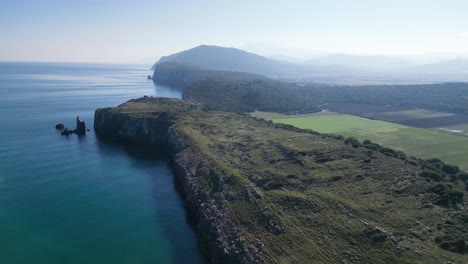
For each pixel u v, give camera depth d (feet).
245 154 289.33
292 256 154.40
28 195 258.98
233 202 208.44
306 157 260.42
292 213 184.34
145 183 291.58
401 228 157.07
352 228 162.50
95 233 207.82
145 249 191.83
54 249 190.08
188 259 183.32
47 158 349.61
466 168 299.58
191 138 351.67
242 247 169.07
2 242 195.52
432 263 132.16
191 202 239.71
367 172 222.28
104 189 275.80
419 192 187.83
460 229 151.33
